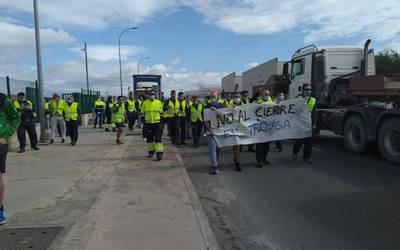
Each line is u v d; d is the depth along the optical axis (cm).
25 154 1271
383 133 1077
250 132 1031
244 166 1082
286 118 1070
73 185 812
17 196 730
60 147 1454
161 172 945
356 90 1208
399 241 527
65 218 595
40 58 1628
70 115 1500
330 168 1012
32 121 1359
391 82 1098
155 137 1142
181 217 595
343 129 1278
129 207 650
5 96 564
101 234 525
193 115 1492
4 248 482
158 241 499
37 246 487
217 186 858
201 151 1398
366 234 554
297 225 598
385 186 812
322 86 1485
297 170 1000
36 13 1628
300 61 1617
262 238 550
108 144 1541
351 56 1484
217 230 584
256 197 761
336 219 620
